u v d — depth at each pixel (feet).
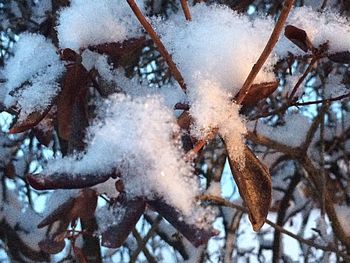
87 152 1.47
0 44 3.93
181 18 1.86
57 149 3.50
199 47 1.70
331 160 4.17
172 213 1.42
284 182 4.45
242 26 1.74
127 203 1.43
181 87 1.62
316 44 1.85
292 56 1.85
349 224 3.37
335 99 2.22
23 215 4.49
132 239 5.02
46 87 1.69
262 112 2.29
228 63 1.67
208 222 1.43
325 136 3.89
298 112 3.04
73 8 1.74
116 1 1.76
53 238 1.61
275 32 1.52
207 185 4.01
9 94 1.73
